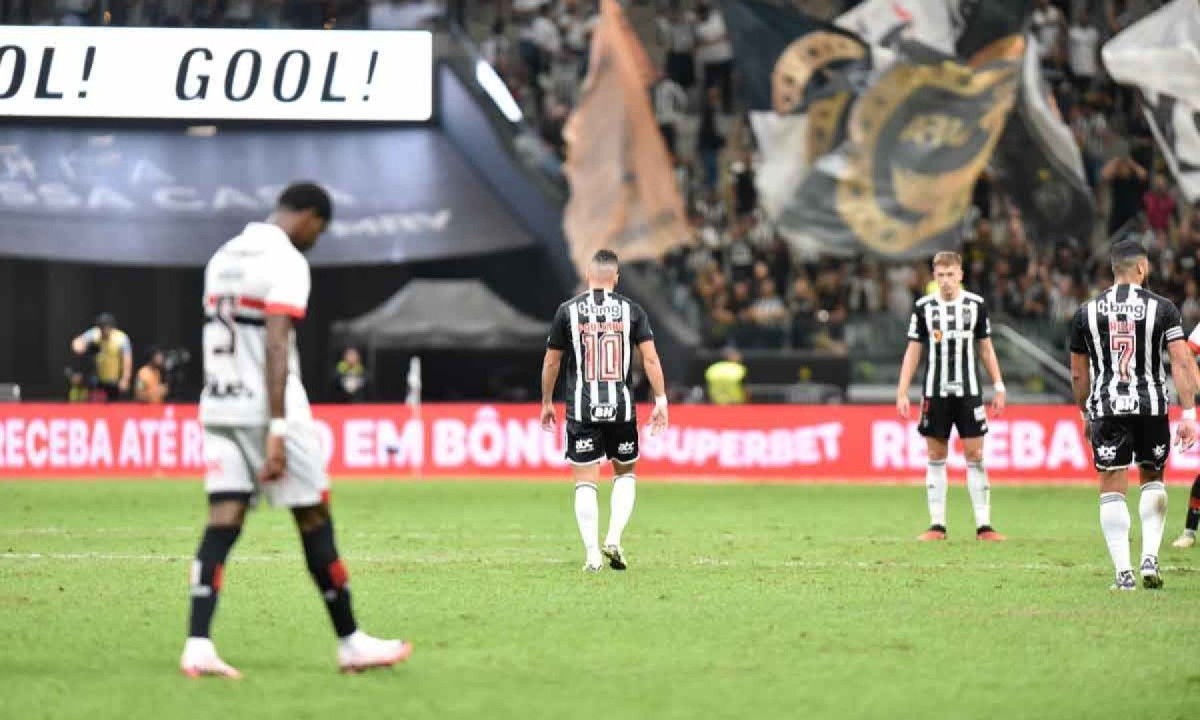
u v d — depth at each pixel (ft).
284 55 320.70
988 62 283.38
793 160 286.46
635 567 141.90
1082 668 89.30
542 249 347.15
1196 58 269.85
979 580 131.64
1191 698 80.94
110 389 310.65
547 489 250.57
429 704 79.15
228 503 86.02
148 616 109.29
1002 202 335.26
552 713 77.05
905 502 226.58
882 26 283.59
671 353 319.88
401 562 146.10
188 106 319.27
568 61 375.25
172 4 346.74
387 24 350.43
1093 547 162.30
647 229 305.32
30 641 98.53
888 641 98.73
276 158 349.82
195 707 78.18
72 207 344.08
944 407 171.63
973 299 171.83
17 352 390.01
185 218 346.13
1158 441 123.03
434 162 347.36
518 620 107.76
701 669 88.99
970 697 81.15
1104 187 330.54
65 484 259.39
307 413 86.69
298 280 84.17
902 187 283.79
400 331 329.52
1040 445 263.49
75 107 313.73
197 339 403.13
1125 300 121.29
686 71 363.35
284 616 109.29
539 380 340.80
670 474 272.31
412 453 277.23
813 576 134.62
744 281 336.29
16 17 337.31
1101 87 338.75
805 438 269.23
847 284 338.34
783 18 285.23
